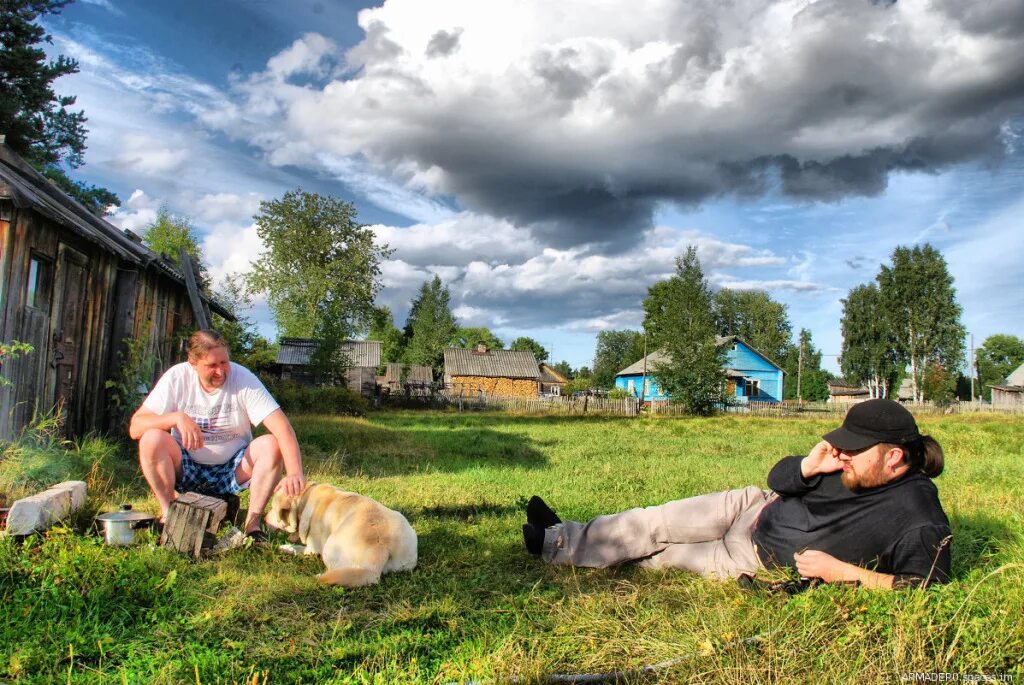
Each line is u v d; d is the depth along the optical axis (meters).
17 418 6.54
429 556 3.96
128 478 6.19
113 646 2.54
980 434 15.74
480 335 91.25
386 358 79.00
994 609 2.63
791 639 2.47
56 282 7.50
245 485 4.31
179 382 4.16
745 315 93.81
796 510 3.24
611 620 2.87
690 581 3.45
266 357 22.41
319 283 56.03
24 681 2.24
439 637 2.73
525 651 2.56
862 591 2.72
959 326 58.62
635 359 76.62
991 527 4.49
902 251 60.47
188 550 3.67
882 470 2.90
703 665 2.37
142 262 9.47
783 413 36.03
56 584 3.01
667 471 8.69
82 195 21.95
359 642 2.64
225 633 2.72
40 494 3.96
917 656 2.31
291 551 3.94
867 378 64.19
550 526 3.99
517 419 25.94
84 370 8.41
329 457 9.06
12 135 19.48
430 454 10.26
